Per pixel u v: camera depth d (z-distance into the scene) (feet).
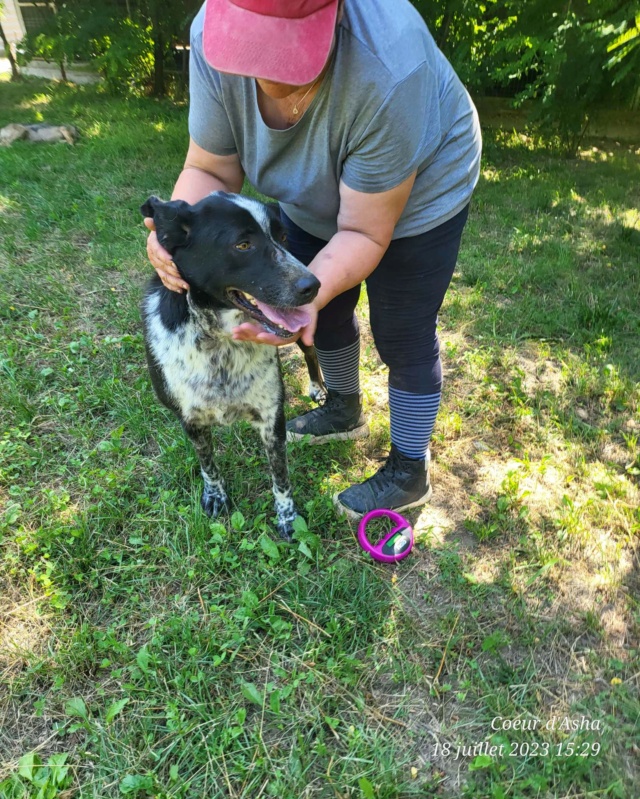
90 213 17.80
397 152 5.64
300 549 7.60
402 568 7.79
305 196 6.88
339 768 5.76
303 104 5.77
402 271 7.04
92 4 39.50
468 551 8.06
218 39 4.91
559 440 9.91
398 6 5.46
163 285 7.45
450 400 10.84
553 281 15.19
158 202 6.21
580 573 7.71
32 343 11.90
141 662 6.35
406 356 7.72
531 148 30.27
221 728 6.01
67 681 6.42
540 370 11.67
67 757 5.79
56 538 7.81
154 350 7.44
